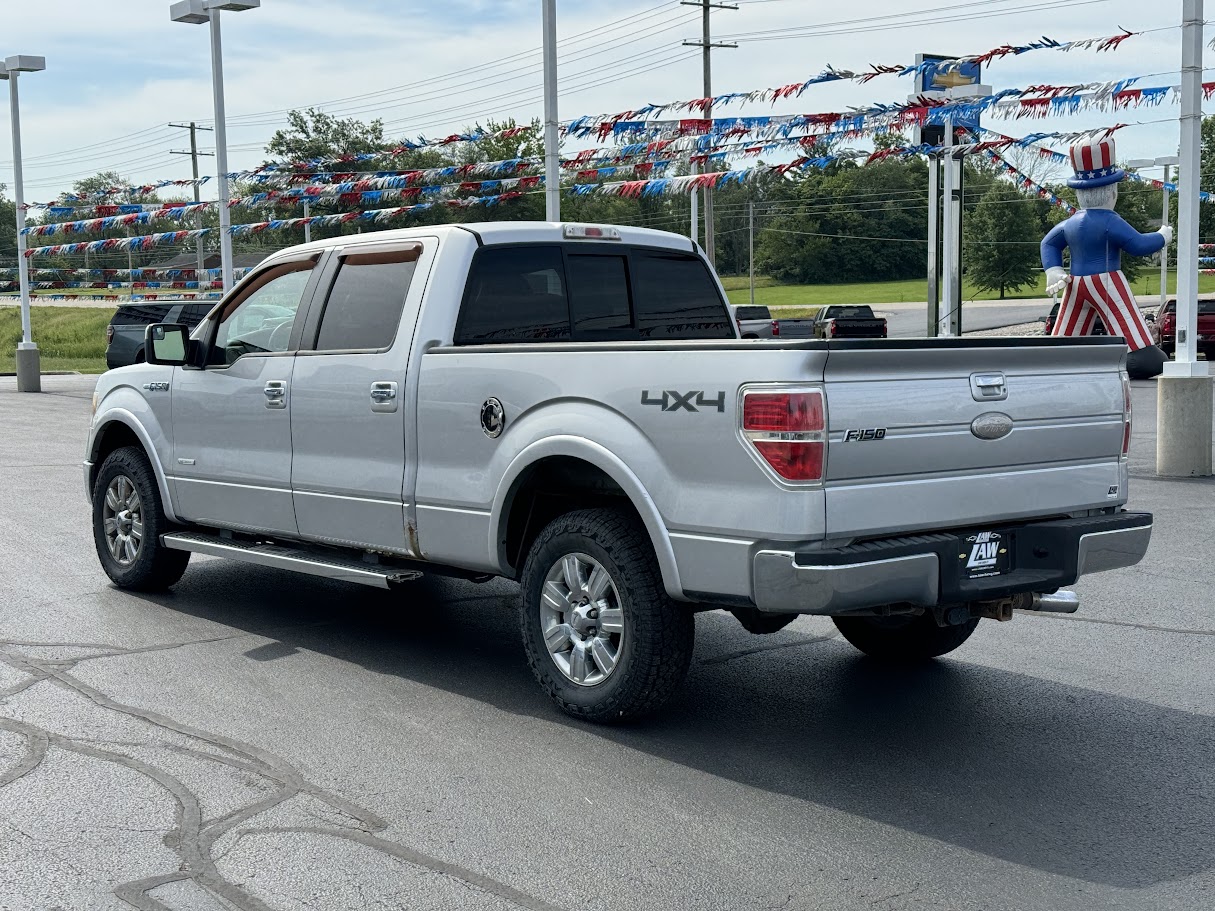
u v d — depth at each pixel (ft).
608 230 22.11
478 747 16.83
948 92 55.42
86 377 113.70
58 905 12.14
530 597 18.43
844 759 16.48
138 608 24.71
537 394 17.99
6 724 17.56
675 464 16.34
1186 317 42.37
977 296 316.19
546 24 48.91
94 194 88.58
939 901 12.35
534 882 12.73
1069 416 17.72
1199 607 24.94
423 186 59.06
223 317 23.99
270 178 67.51
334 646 22.00
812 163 47.06
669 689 17.22
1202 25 40.06
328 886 12.59
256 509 22.79
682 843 13.73
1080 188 41.39
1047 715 18.40
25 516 35.53
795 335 114.52
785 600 15.34
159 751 16.52
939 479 16.26
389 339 20.40
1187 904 12.31
